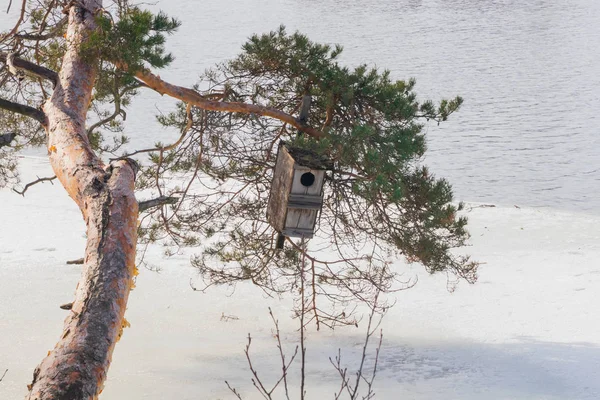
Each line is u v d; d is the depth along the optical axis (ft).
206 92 35.65
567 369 39.17
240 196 38.14
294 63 33.04
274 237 38.65
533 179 125.08
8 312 46.98
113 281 15.79
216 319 47.98
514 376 37.88
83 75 24.98
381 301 53.42
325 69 32.91
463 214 90.27
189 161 37.01
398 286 57.98
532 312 51.55
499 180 123.95
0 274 56.18
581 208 104.58
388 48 327.26
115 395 33.47
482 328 47.65
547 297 55.57
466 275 41.55
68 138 21.26
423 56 305.73
